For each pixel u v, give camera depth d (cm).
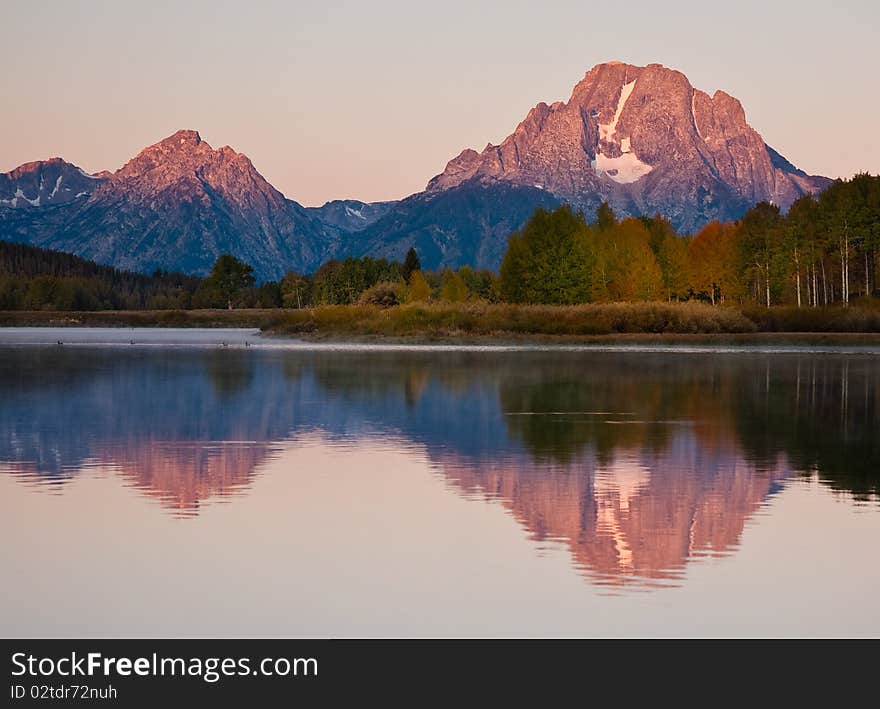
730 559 1823
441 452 2953
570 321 10300
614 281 12188
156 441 3155
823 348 9050
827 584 1688
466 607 1588
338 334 10756
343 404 4178
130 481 2509
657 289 12206
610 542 1934
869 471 2652
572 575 1733
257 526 2061
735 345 9381
